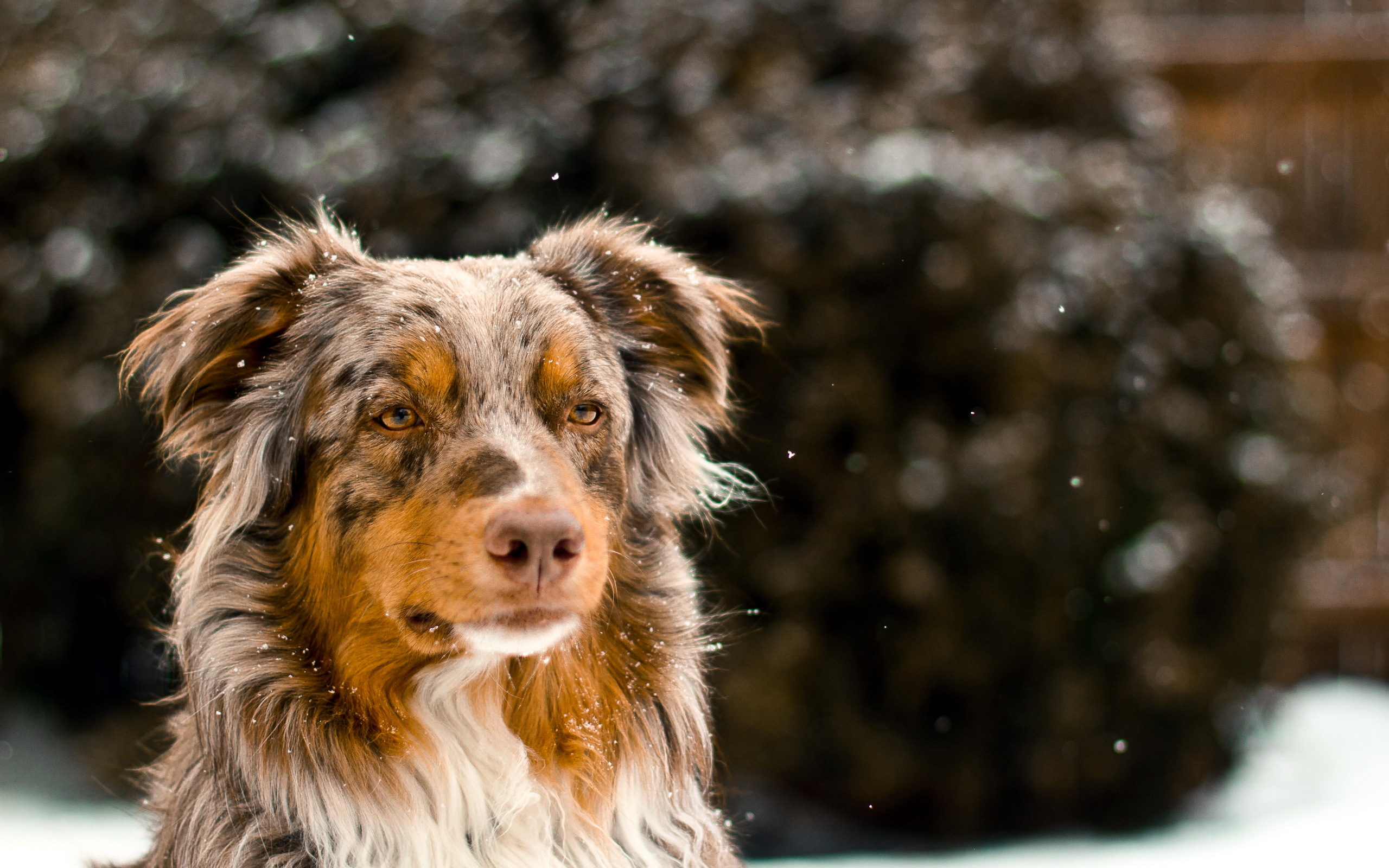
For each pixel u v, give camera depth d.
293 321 2.91
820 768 5.87
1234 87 9.76
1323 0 9.96
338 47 6.71
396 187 6.08
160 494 5.98
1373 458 9.41
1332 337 9.45
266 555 2.84
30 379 6.19
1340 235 9.77
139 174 6.44
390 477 2.65
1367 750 7.71
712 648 3.18
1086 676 5.97
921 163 5.90
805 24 6.74
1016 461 5.72
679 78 6.27
